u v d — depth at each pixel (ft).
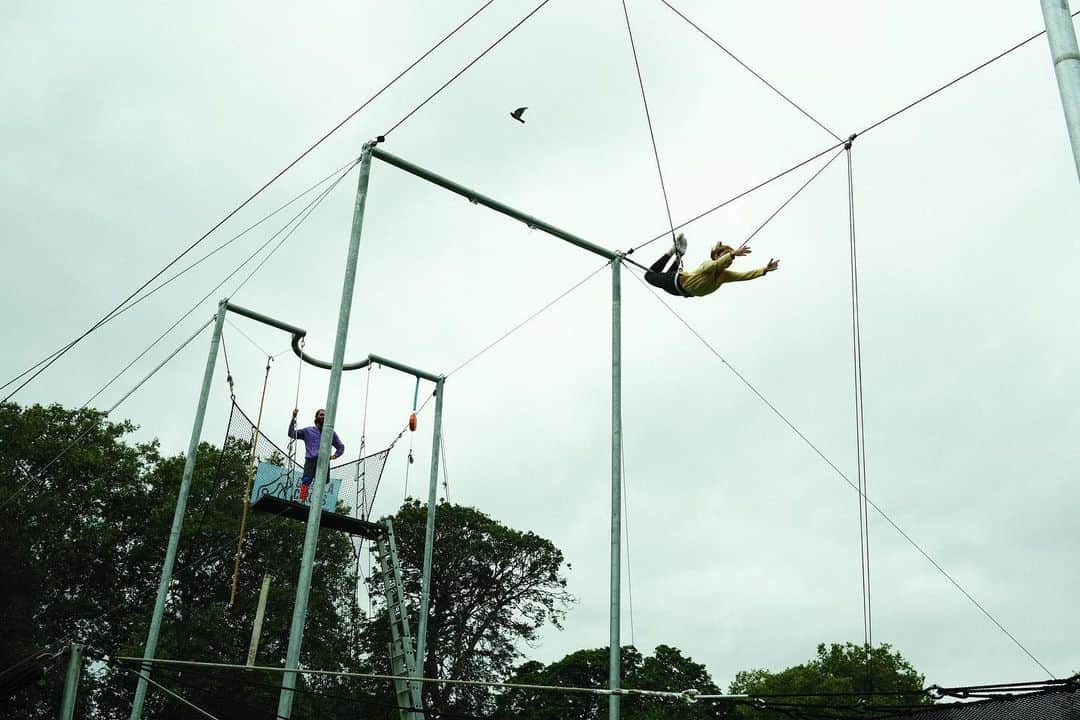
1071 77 20.20
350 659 117.19
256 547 117.29
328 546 120.47
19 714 95.86
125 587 112.37
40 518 103.96
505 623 136.67
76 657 32.37
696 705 127.54
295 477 57.57
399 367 62.54
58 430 111.96
